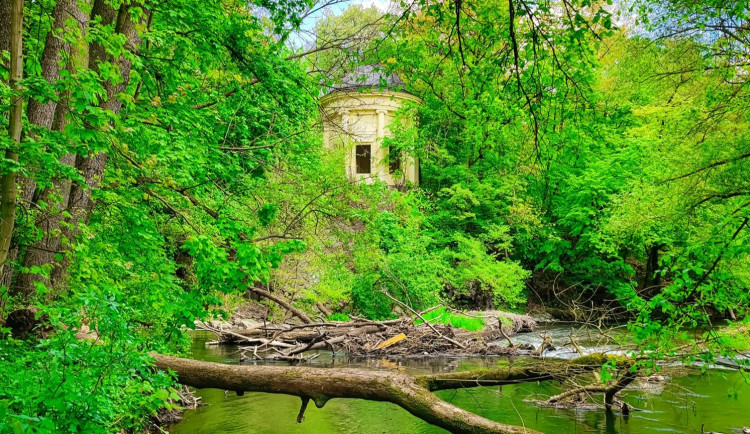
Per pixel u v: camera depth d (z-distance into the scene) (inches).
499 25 235.5
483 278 992.2
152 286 293.9
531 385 487.2
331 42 400.8
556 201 1147.3
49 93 174.7
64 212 242.4
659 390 451.2
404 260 849.5
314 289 759.7
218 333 720.3
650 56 419.5
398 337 679.1
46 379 178.9
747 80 400.5
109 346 195.0
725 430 354.0
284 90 430.6
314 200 490.9
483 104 259.4
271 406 428.8
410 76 280.5
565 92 240.2
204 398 451.5
